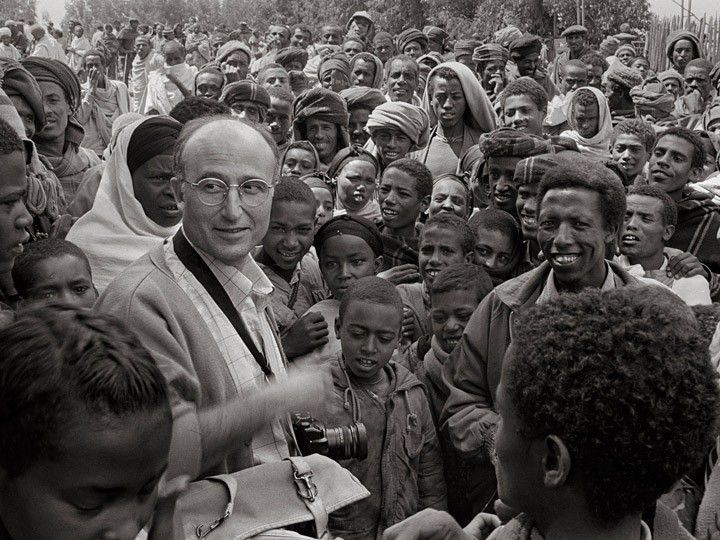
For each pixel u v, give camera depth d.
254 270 2.65
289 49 11.87
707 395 1.60
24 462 1.30
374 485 3.44
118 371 1.30
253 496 2.18
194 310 2.45
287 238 4.18
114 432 1.29
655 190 4.68
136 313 2.37
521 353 1.65
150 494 1.39
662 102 9.05
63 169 5.75
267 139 2.63
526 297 3.33
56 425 1.27
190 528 2.07
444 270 3.88
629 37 18.09
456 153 6.60
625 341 1.57
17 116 3.99
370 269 4.32
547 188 3.24
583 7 26.25
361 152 6.37
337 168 6.38
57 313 1.36
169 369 2.02
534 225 4.20
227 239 2.49
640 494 1.58
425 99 7.95
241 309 2.54
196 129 2.55
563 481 1.59
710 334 2.89
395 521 3.43
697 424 1.58
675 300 1.75
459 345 3.55
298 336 3.76
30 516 1.33
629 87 10.06
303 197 4.22
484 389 3.43
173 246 2.53
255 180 2.52
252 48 26.16
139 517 1.38
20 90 4.83
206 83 8.74
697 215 5.41
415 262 4.98
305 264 4.69
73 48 25.64
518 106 6.54
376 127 6.39
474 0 30.81
